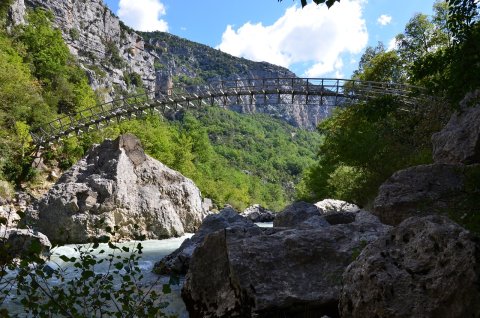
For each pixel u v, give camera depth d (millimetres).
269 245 7645
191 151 73875
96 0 146500
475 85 6586
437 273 4648
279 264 7355
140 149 26484
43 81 58188
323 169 39500
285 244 7672
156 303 8484
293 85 35688
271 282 7039
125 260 4855
